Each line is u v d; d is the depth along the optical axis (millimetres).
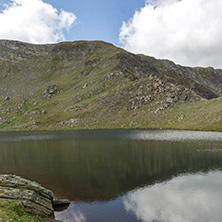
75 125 139250
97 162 43281
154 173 33531
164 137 75438
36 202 20094
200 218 18906
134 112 130750
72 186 29281
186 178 30281
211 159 40406
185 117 104188
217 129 80500
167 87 136750
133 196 24656
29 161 48531
